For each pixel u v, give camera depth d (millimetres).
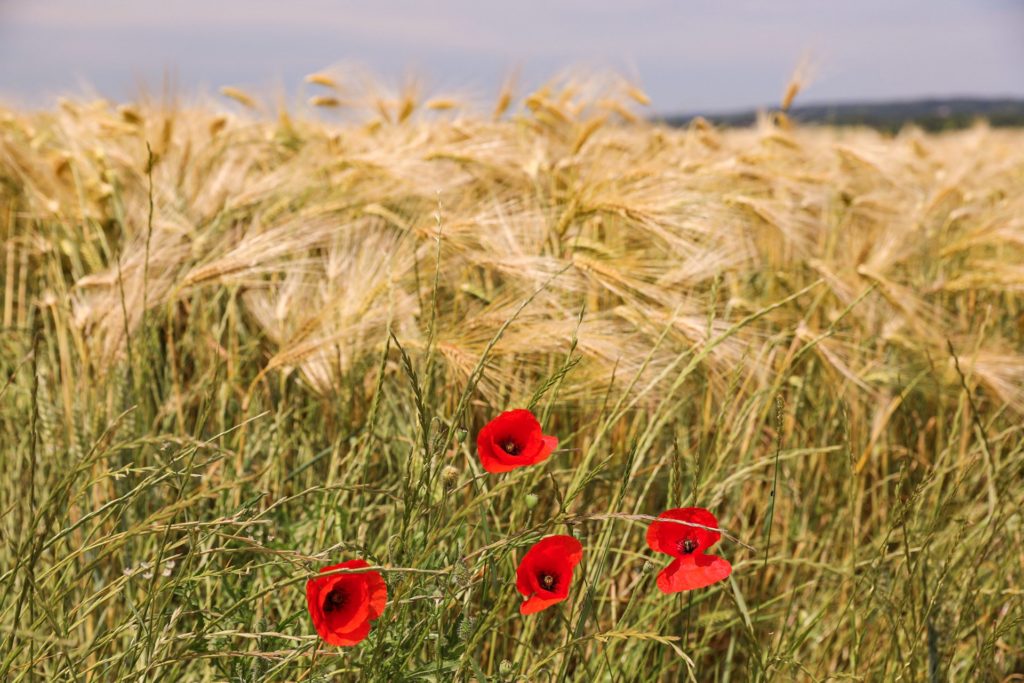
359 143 2943
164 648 1220
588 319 1562
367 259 1732
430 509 1254
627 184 2051
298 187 2279
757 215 2207
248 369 1872
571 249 1764
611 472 1602
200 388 1732
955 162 4055
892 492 1909
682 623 1430
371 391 1646
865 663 1494
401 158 2342
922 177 3580
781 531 1747
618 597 1529
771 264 2357
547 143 2584
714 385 1669
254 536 1396
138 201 2326
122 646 1396
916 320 1974
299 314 1711
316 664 1216
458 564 1194
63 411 1629
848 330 2197
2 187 2514
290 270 1726
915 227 2592
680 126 3365
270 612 1428
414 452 1279
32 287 2297
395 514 1475
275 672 1216
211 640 1282
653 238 1886
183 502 1179
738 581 1600
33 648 1228
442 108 3123
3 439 1682
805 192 2703
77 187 2256
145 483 1216
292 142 3084
